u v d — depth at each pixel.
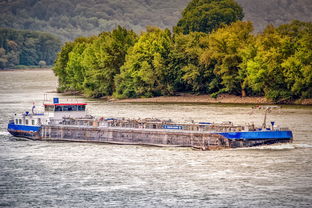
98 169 182.62
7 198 154.38
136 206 146.00
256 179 166.00
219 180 166.00
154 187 161.00
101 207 145.88
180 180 167.00
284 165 180.50
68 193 157.50
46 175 176.50
